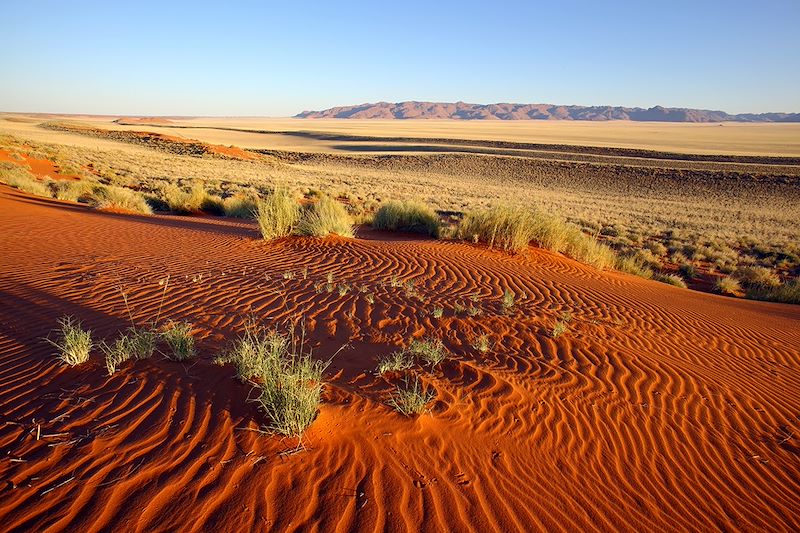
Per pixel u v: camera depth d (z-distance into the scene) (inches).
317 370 181.3
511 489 140.6
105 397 158.7
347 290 310.5
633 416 192.5
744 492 159.2
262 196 1098.7
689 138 5344.5
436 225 629.3
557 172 2635.3
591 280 447.2
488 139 4576.8
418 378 194.9
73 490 117.7
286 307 271.0
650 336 293.0
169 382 169.5
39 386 164.7
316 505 121.9
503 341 247.9
